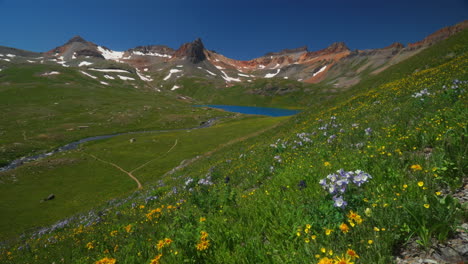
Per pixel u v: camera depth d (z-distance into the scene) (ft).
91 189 143.33
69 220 71.05
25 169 174.70
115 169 179.52
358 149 26.40
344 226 10.05
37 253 38.60
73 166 186.09
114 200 89.51
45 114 420.36
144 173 167.53
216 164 77.56
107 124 388.98
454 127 18.19
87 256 23.45
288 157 39.60
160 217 26.73
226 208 19.47
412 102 39.78
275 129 126.00
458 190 12.22
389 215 10.91
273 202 17.30
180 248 13.83
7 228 101.60
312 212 12.71
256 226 14.83
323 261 8.01
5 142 261.65
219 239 13.80
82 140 299.38
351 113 65.36
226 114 522.47
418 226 10.05
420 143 20.24
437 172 13.33
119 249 20.44
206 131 294.46
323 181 14.32
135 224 26.18
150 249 16.84
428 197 11.11
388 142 23.39
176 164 182.50
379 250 9.30
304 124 91.97
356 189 14.19
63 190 142.92
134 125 398.83
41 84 643.86
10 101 501.15
